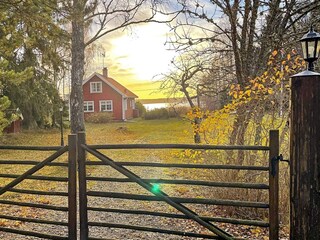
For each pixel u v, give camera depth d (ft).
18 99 57.41
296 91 8.43
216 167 9.84
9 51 26.63
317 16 19.58
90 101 110.52
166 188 22.03
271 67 16.14
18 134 61.16
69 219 11.18
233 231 13.74
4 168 33.37
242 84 18.75
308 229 8.41
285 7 19.27
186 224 15.01
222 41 21.71
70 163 10.96
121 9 31.30
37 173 29.60
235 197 15.23
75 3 23.22
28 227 14.83
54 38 25.79
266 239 12.81
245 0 19.44
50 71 56.85
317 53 8.59
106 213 17.06
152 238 13.26
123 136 64.03
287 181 14.34
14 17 22.38
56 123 71.41
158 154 40.29
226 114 16.20
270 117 14.96
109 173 29.43
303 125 8.34
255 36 21.59
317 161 8.29
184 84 30.58
